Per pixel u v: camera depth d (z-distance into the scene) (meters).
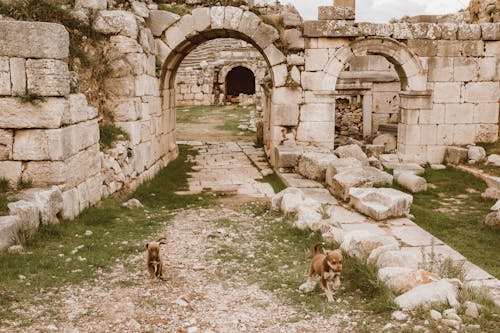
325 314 5.09
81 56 10.68
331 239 7.54
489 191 11.90
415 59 15.41
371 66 21.52
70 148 8.35
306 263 6.77
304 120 15.28
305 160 13.23
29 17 9.13
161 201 11.10
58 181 8.03
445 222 9.80
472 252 8.29
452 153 15.47
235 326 4.89
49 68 7.79
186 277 6.27
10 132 7.89
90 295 5.57
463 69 15.62
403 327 4.59
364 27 14.97
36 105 7.83
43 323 4.81
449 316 4.64
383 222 9.05
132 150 11.32
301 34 14.95
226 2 14.56
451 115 15.85
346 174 11.02
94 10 11.23
